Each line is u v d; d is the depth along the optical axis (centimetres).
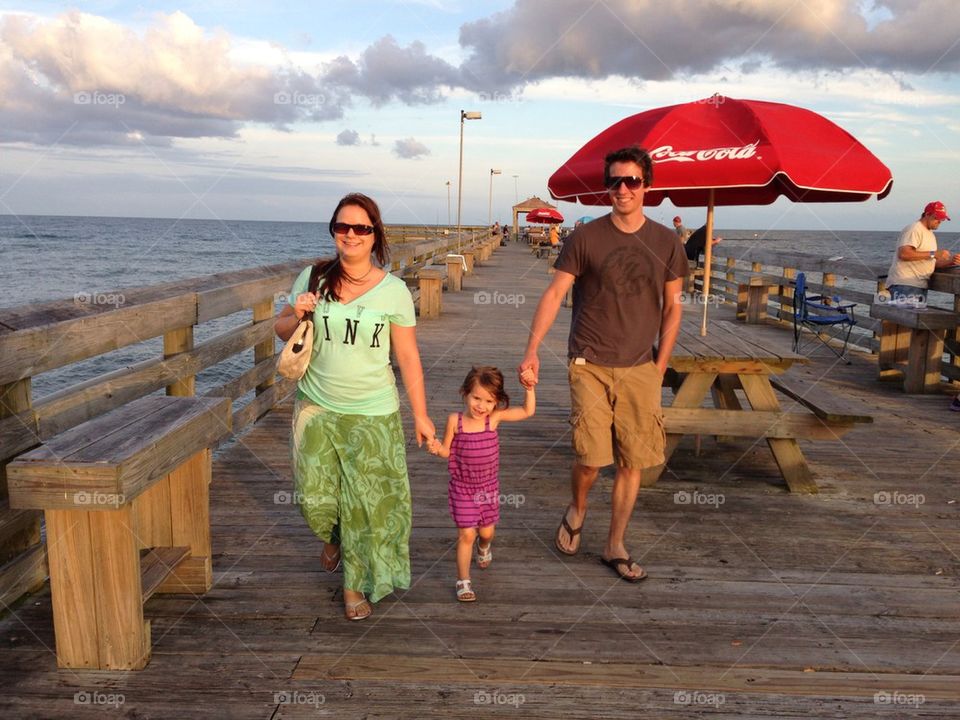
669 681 248
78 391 329
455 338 1011
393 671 251
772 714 231
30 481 226
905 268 777
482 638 273
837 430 431
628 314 312
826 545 366
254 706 230
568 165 445
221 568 329
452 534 376
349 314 266
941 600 311
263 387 614
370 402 276
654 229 310
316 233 18150
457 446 297
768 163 380
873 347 889
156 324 386
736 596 311
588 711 231
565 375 782
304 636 272
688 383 444
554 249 2734
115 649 247
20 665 250
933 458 516
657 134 410
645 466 323
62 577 242
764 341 480
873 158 409
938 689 247
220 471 463
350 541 279
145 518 303
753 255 1359
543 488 446
